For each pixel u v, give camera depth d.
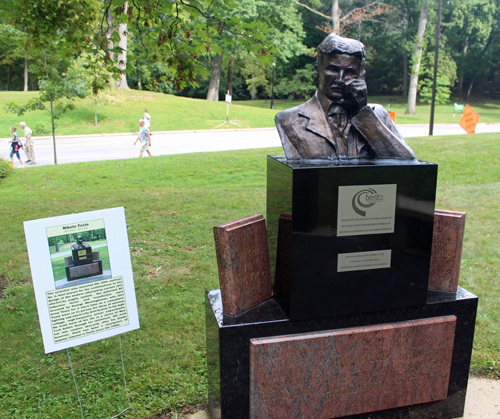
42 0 5.98
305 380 2.90
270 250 3.40
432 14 37.69
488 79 53.69
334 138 3.29
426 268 3.02
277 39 31.42
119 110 26.03
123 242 3.02
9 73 42.62
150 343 4.02
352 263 2.90
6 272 5.43
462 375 3.21
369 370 2.99
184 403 3.33
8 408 3.25
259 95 51.44
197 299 4.77
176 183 10.16
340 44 3.14
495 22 41.28
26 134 14.17
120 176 10.77
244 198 8.62
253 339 2.81
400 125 27.14
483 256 5.80
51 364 3.75
